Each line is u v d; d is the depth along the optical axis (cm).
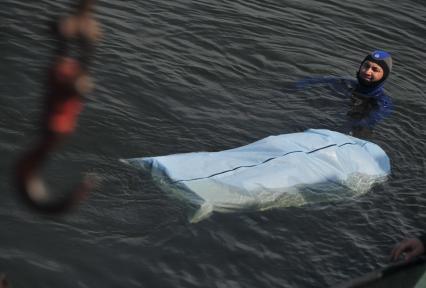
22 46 727
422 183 642
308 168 582
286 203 548
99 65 736
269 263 486
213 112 710
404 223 568
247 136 684
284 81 830
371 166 618
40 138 56
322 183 578
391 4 1145
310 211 551
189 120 680
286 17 1007
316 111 777
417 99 857
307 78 846
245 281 464
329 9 1074
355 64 923
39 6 829
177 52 823
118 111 654
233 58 849
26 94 642
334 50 949
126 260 462
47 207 56
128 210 510
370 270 500
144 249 475
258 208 537
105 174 548
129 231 490
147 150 608
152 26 873
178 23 899
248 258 486
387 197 599
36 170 55
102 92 681
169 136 642
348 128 751
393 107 821
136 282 445
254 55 870
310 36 970
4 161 535
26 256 442
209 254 482
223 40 887
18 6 817
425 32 1069
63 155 559
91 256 458
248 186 546
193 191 533
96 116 632
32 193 56
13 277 420
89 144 586
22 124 592
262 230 516
